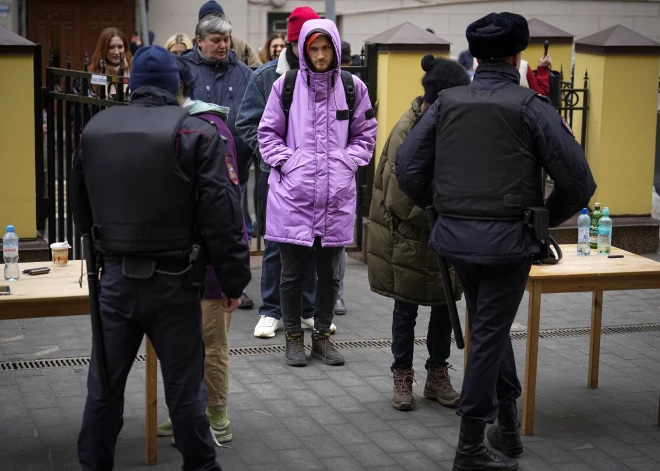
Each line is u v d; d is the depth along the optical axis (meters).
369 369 5.89
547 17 18.03
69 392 5.37
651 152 9.17
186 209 3.69
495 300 4.30
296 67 6.22
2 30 7.53
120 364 3.80
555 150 4.12
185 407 3.80
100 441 3.86
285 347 6.25
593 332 5.59
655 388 5.66
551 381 5.75
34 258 7.54
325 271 5.89
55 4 16.84
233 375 5.72
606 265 5.04
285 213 5.72
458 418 5.16
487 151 4.20
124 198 3.65
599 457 4.70
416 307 5.24
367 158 5.84
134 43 14.88
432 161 4.44
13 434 4.79
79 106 7.30
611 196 9.19
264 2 17.19
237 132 6.47
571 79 9.29
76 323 6.66
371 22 17.59
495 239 4.19
